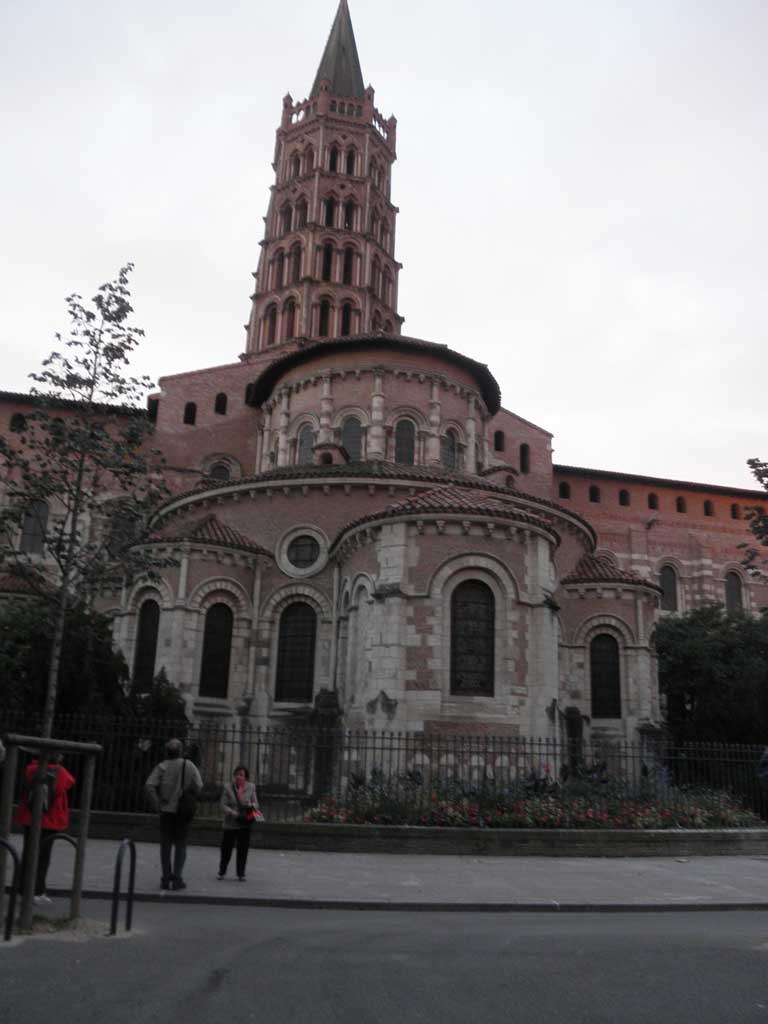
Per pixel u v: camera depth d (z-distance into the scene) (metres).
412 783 21.69
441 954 10.26
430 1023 7.61
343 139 67.12
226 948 10.27
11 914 10.19
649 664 36.97
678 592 63.50
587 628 37.00
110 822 19.70
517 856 19.36
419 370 42.28
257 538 36.03
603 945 10.97
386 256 66.56
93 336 22.16
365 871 16.64
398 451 41.69
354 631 30.17
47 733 19.89
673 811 22.30
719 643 42.72
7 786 10.46
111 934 10.76
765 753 11.61
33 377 21.80
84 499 22.48
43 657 25.06
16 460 21.86
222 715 32.56
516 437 59.25
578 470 62.81
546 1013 7.97
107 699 26.22
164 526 39.06
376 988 8.66
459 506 27.77
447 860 18.47
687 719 42.47
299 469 36.88
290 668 34.09
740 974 9.54
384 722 25.75
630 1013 8.02
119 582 22.36
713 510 66.06
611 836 19.97
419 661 26.41
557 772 24.89
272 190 67.25
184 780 14.33
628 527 63.50
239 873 15.13
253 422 52.47
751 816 23.31
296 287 61.88
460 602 27.33
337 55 72.12
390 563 27.50
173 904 13.34
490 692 26.56
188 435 51.28
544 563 28.27
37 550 44.31
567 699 35.94
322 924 12.16
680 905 14.32
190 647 32.25
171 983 8.64
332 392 42.81
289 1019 7.62
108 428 36.78
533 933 11.79
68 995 8.09
